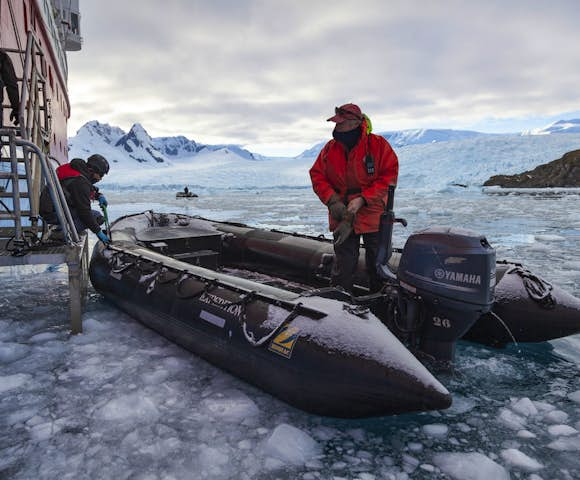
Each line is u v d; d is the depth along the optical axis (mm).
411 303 2002
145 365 2303
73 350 2506
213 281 2398
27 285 4223
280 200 32656
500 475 1421
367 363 1646
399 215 15594
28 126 3744
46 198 3221
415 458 1537
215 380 2143
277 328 1892
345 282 2451
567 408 1886
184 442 1611
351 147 2322
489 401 1947
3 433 1665
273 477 1425
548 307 2365
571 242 7473
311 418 1809
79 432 1674
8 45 6715
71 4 25375
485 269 1771
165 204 26344
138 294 2838
